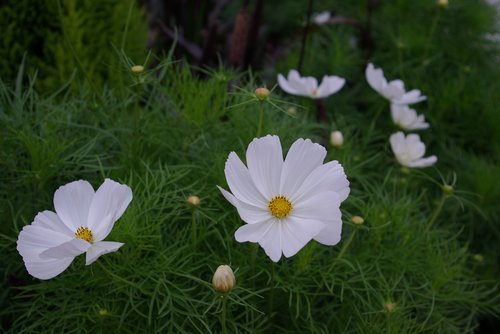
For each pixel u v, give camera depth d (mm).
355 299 627
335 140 681
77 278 564
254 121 671
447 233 731
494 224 837
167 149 676
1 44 812
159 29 1146
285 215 522
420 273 659
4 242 604
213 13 1213
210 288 547
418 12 987
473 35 960
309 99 861
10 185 618
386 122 912
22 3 806
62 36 825
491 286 794
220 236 582
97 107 661
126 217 551
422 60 936
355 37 1022
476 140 900
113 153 668
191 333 569
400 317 609
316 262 619
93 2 845
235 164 527
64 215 522
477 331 830
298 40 1055
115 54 861
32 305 564
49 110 665
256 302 598
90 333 571
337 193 511
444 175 861
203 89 684
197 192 600
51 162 595
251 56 973
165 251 575
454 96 894
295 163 532
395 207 665
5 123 617
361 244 655
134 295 565
